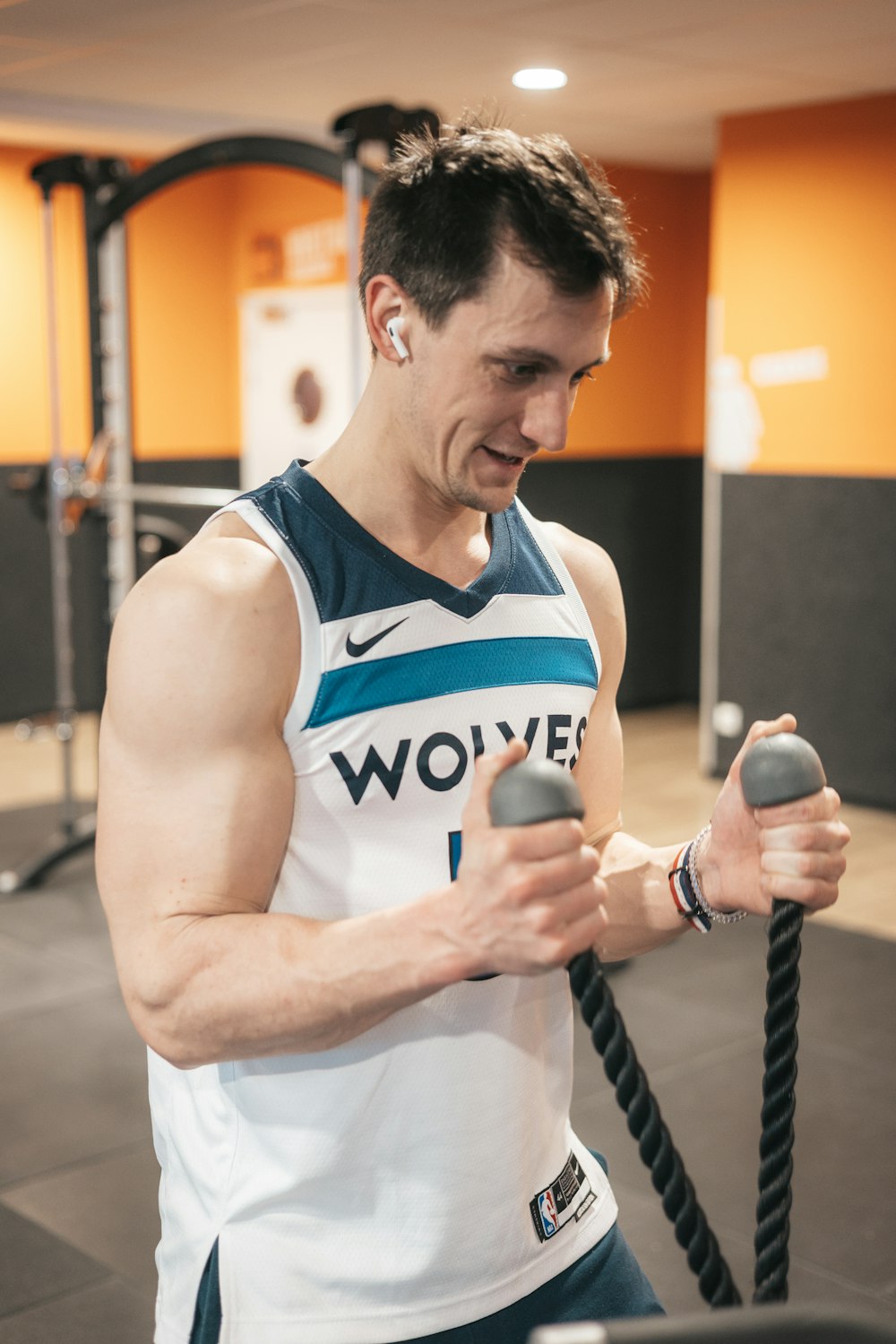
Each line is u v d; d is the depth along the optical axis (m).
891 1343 0.54
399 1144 1.05
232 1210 1.07
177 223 7.11
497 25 4.23
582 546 1.24
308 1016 0.90
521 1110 1.10
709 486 5.84
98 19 4.23
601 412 6.89
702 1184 2.68
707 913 1.11
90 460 4.60
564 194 0.90
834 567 5.46
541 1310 1.12
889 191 5.10
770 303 5.53
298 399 7.04
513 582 1.12
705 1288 0.78
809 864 0.84
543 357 0.92
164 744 0.98
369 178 3.74
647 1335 0.51
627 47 4.47
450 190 0.91
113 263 4.71
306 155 3.86
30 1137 2.87
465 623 1.08
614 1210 1.23
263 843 0.99
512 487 1.01
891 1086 3.10
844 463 5.38
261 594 1.00
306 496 1.05
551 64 4.73
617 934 1.16
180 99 5.56
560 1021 1.17
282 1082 1.05
